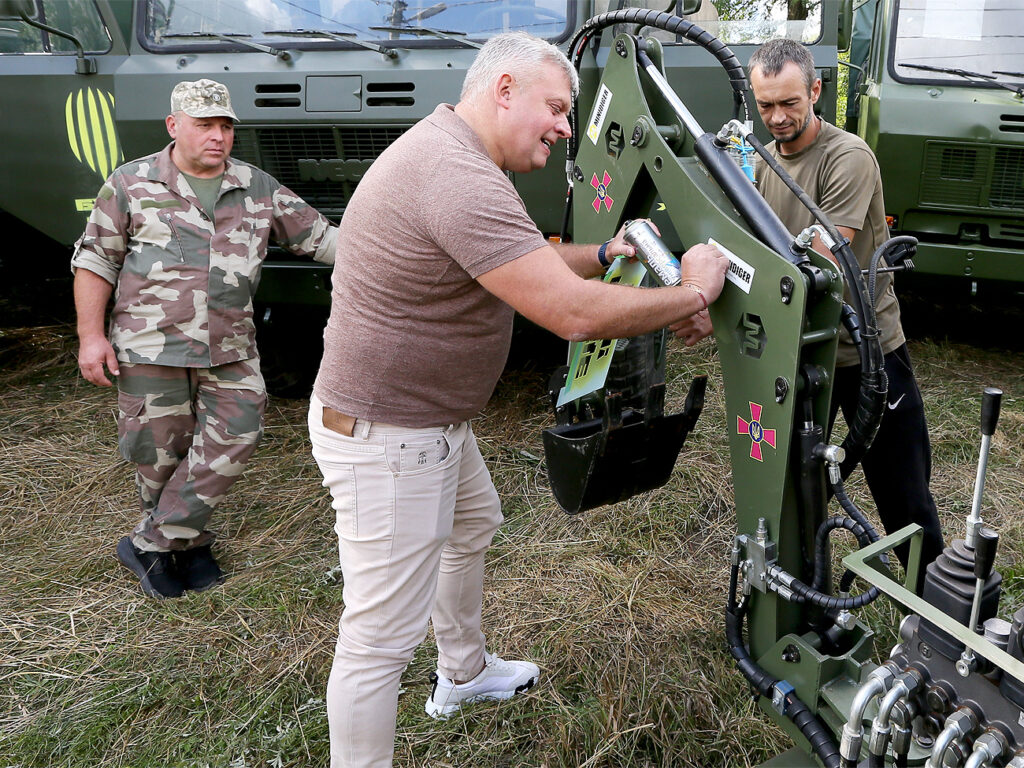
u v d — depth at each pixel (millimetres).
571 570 2912
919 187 4387
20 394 4484
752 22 3539
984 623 1316
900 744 1386
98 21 3721
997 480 3549
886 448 2396
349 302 1772
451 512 1918
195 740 2256
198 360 2688
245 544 3156
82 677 2480
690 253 1707
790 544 1782
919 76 4395
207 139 2672
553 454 2117
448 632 2229
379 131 3508
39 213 3910
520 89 1699
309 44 3566
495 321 1823
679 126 1859
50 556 3092
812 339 1610
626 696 2301
